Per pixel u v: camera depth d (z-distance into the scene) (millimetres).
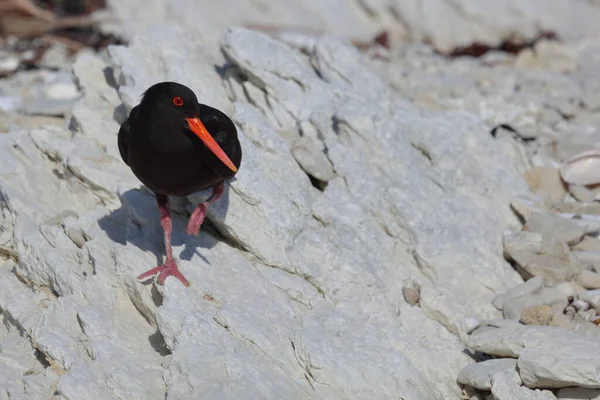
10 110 17406
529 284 11203
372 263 11273
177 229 11133
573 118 17312
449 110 16312
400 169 12414
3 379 9672
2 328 10945
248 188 10906
